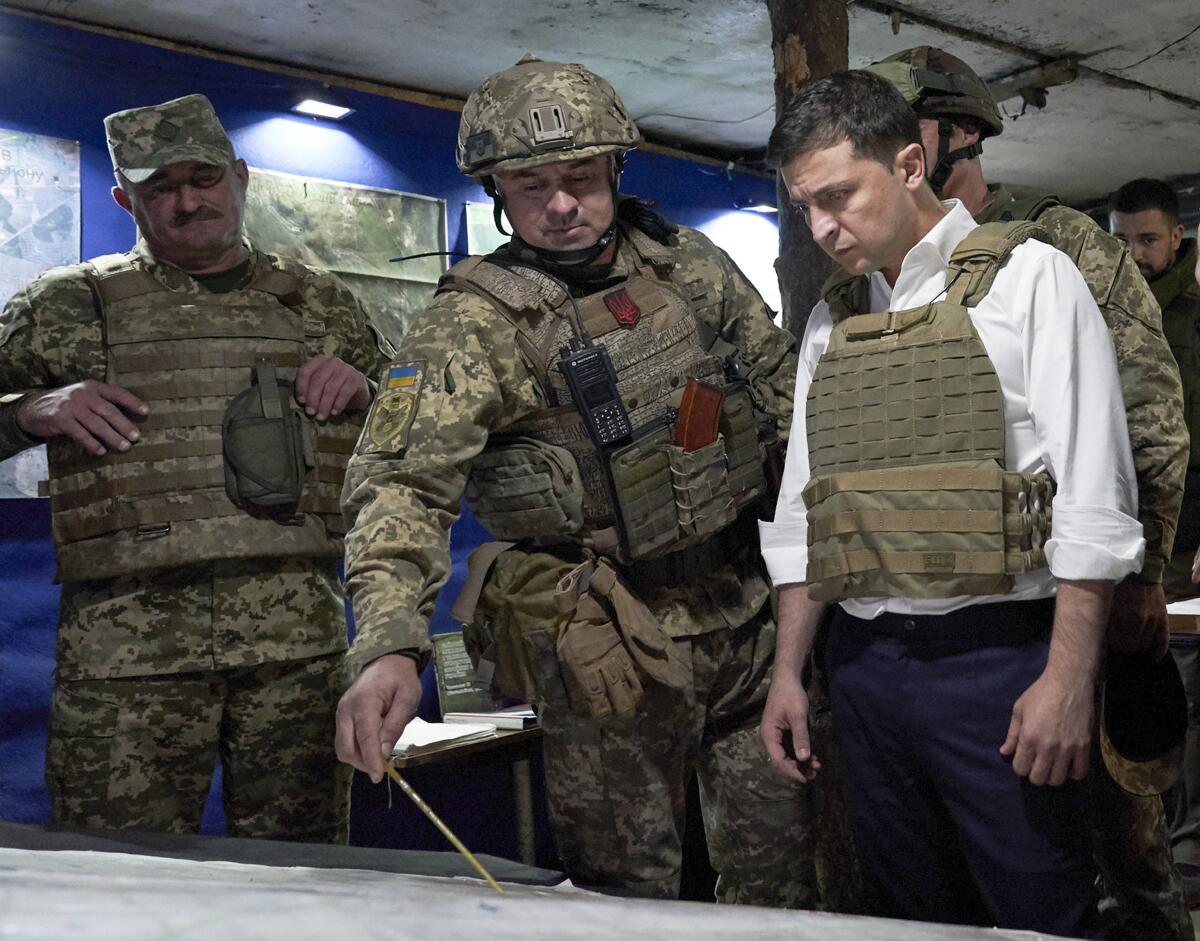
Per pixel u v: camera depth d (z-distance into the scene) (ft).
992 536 4.50
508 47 11.39
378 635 4.65
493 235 12.51
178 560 7.27
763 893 6.02
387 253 11.54
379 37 10.79
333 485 7.78
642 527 5.55
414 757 8.77
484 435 5.44
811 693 6.12
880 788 5.02
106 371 7.52
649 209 6.10
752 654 6.01
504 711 10.36
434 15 10.47
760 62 12.30
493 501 5.71
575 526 5.57
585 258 5.75
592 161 5.64
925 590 4.61
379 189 11.54
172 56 10.34
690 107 13.61
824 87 4.83
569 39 11.43
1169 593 10.15
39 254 9.41
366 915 1.99
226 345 7.64
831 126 4.75
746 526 6.08
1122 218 10.74
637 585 5.69
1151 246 10.61
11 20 9.38
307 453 7.65
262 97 10.84
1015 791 4.62
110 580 7.40
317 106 11.05
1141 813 6.13
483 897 2.30
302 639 7.66
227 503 7.43
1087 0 11.94
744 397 5.99
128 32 10.14
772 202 15.49
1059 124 16.01
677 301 5.90
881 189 4.79
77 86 9.74
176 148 7.45
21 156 9.35
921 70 6.21
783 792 5.98
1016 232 4.80
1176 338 10.30
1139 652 5.34
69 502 7.39
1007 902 4.70
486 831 11.51
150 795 7.32
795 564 5.47
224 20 10.14
